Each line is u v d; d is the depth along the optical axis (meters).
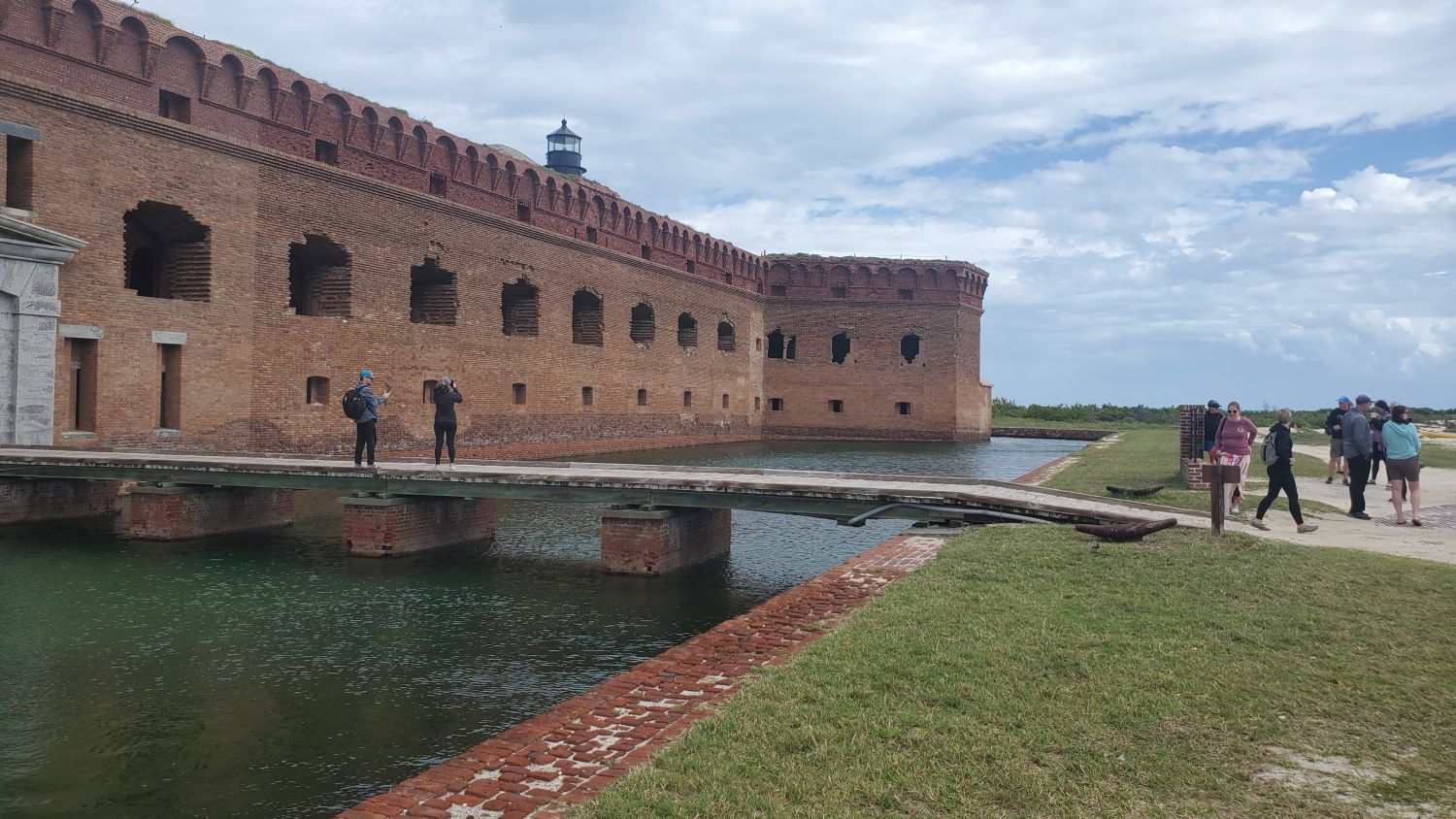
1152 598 9.05
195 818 6.55
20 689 9.23
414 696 9.09
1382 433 14.88
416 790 5.48
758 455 41.25
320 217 26.94
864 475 16.84
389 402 29.30
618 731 6.32
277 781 7.16
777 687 6.75
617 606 12.78
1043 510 13.59
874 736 5.85
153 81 22.88
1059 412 76.94
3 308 19.30
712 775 5.32
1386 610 8.54
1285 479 13.48
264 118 25.75
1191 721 6.04
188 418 23.31
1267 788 5.15
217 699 8.98
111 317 21.48
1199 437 21.42
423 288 32.62
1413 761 5.49
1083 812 4.87
